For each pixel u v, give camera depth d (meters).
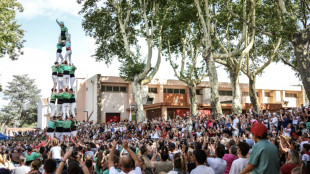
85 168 5.07
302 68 17.44
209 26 23.78
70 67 18.12
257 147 4.16
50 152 8.09
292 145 7.62
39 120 67.38
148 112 41.19
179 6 25.19
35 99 83.62
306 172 3.51
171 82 42.97
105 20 34.66
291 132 15.41
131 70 29.98
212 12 26.69
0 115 75.56
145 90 41.69
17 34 27.94
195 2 23.67
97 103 39.56
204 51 24.19
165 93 42.69
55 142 9.51
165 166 6.11
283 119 18.03
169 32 30.80
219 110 23.34
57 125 16.94
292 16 18.98
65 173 6.01
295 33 17.72
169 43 32.41
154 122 27.08
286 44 31.53
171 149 8.46
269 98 49.00
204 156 5.10
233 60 27.94
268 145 4.14
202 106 40.25
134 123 28.73
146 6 32.16
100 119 39.31
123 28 31.89
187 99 43.72
